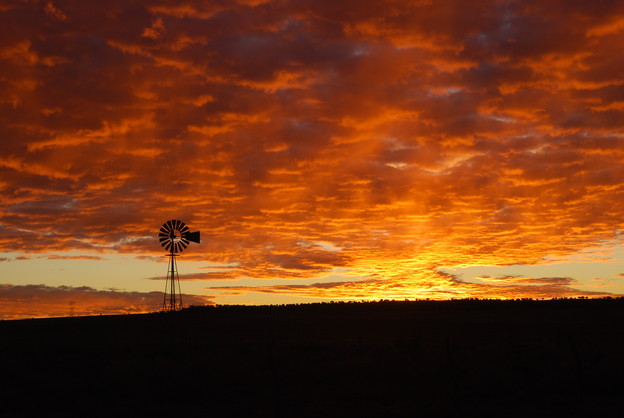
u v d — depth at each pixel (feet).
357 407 75.77
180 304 231.09
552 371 88.94
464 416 68.74
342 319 287.48
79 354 138.62
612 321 262.67
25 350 147.95
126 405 80.64
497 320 273.75
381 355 122.01
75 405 80.53
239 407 77.87
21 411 77.15
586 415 68.59
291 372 101.81
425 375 96.32
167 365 105.09
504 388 84.12
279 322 276.21
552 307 328.08
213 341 183.83
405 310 330.95
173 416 73.15
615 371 86.74
